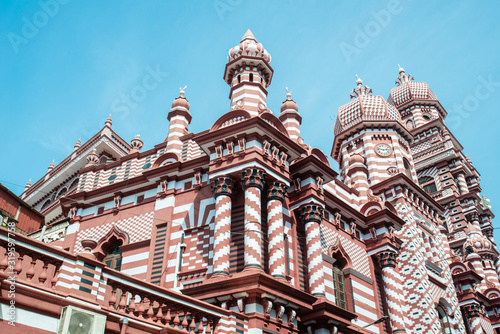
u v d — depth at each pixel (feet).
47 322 37.88
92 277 42.01
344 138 138.10
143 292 45.57
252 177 68.03
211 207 73.67
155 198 81.05
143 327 44.16
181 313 55.31
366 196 103.50
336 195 97.50
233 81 93.76
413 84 216.33
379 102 138.62
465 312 130.62
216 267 62.28
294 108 92.12
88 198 88.43
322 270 72.84
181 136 88.33
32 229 75.97
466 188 186.09
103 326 39.93
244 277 58.18
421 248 106.93
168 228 75.31
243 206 69.82
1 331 34.94
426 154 193.88
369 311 85.51
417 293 98.94
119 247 79.10
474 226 182.60
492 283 159.33
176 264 71.05
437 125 196.03
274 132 72.95
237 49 95.81
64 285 40.01
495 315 148.15
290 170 80.84
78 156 115.34
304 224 77.71
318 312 66.33
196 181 77.66
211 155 74.13
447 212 184.96
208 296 59.47
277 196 70.13
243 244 66.28
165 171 81.05
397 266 104.22
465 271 131.85
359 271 88.99
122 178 89.76
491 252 175.01
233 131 71.87
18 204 73.51
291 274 71.97
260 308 58.03
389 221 95.86
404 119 211.41
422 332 94.84
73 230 85.87
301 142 86.63
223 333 52.06
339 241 86.89
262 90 91.45
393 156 127.85
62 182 120.47
